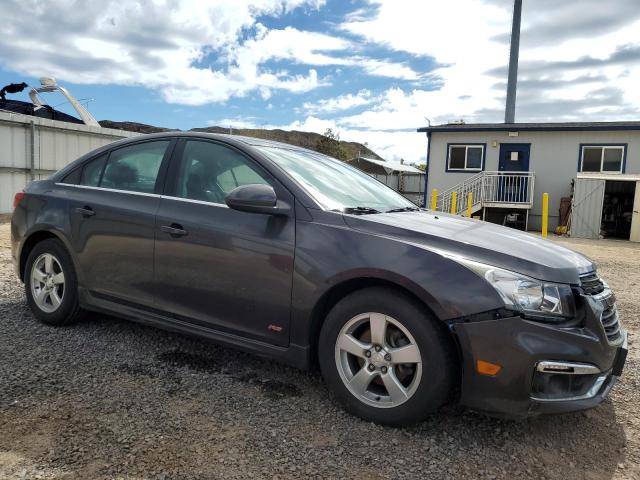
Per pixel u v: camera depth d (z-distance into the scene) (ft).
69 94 61.98
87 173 13.65
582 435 9.40
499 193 68.85
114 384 10.44
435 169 72.90
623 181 62.23
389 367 9.08
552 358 8.16
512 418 8.43
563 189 67.21
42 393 9.87
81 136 54.24
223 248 10.59
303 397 10.28
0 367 10.96
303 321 9.78
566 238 56.18
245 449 8.33
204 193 11.41
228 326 10.72
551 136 67.05
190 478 7.48
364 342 9.45
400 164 124.06
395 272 8.82
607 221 62.49
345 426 9.20
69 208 13.20
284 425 9.14
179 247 11.19
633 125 62.59
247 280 10.32
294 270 9.80
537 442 9.07
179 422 9.05
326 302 9.86
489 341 8.25
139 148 12.96
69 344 12.52
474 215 69.87
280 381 11.00
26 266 14.17
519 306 8.29
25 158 48.70
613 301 9.59
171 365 11.57
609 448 8.99
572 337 8.29
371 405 9.23
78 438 8.37
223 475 7.60
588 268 9.53
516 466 8.29
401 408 8.93
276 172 10.73
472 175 70.03
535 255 9.09
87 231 12.75
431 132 72.33
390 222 9.84
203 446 8.34
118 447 8.17
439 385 8.63
